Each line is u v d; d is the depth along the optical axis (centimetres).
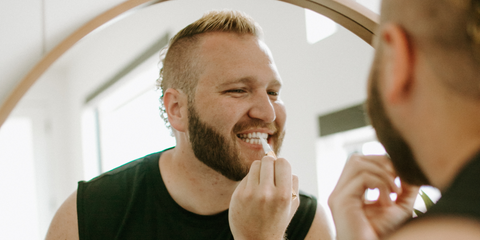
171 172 100
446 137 21
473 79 20
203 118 93
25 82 75
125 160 138
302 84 225
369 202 61
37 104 112
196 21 96
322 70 220
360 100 207
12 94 74
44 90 111
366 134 211
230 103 91
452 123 21
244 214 63
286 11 184
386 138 26
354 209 56
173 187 99
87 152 127
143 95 140
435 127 22
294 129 231
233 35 94
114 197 101
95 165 127
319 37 212
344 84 213
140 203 100
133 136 139
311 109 226
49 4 79
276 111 97
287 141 233
